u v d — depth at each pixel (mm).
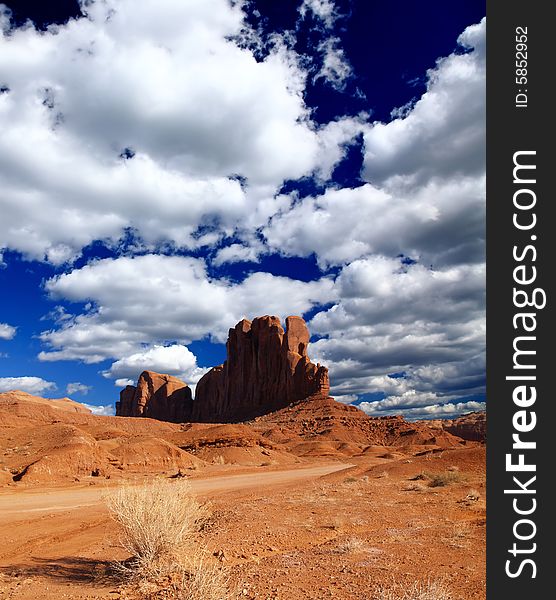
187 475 50594
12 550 13797
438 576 8805
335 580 8680
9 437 55000
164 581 8531
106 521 18875
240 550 11242
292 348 182750
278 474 53156
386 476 34375
